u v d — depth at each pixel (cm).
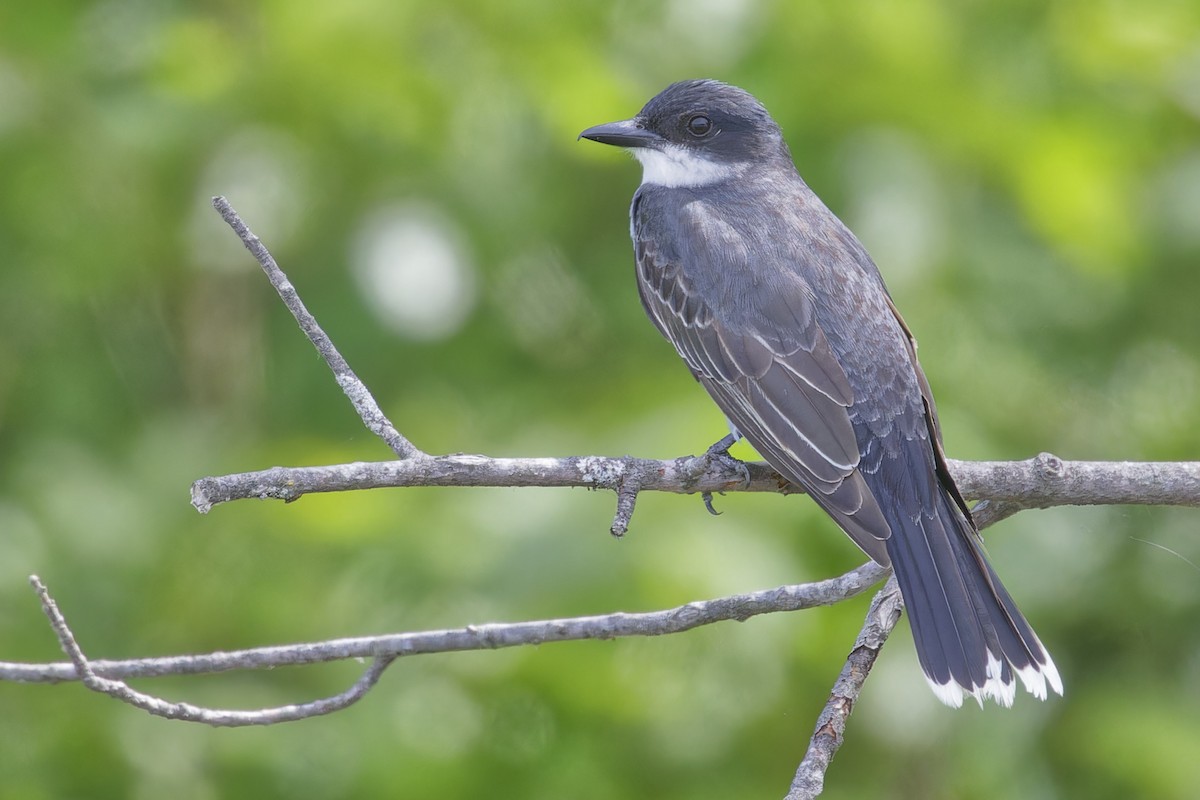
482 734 1169
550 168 1313
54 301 1357
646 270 1110
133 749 1155
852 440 967
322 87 1218
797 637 1118
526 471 839
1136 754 1186
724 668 1166
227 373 1423
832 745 775
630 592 1073
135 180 1289
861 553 1117
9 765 1150
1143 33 1277
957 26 1280
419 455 820
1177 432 1361
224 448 1269
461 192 1256
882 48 1220
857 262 1061
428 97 1226
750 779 1170
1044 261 1316
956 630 885
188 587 1207
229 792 1161
